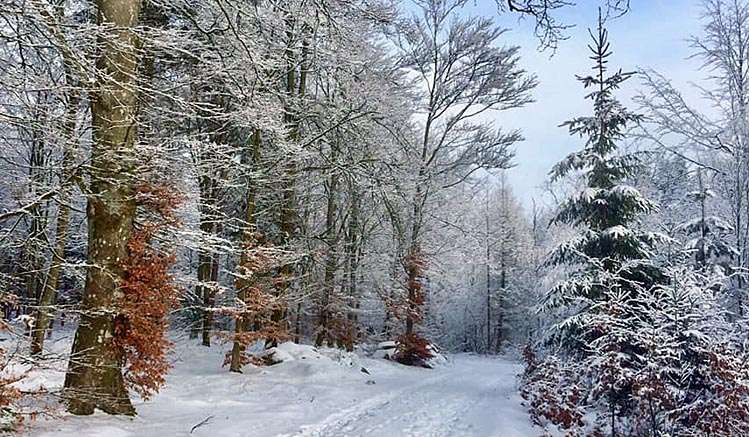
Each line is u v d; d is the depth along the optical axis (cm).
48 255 1120
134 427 728
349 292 2083
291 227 1595
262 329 1414
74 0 793
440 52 2167
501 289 3969
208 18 1005
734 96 1370
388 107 1539
